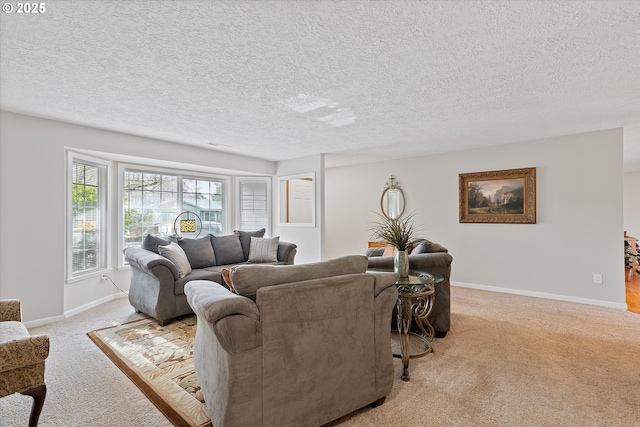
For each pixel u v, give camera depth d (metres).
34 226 3.37
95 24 1.78
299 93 2.80
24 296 3.30
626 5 1.63
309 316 1.67
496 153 4.93
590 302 4.20
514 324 3.41
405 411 1.89
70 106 3.11
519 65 2.30
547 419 1.81
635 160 6.27
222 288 1.83
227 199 6.17
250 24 1.79
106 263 4.45
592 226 4.20
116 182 4.65
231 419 1.48
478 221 5.08
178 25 1.79
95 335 3.10
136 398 2.02
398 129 4.00
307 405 1.66
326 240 7.16
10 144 3.23
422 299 2.87
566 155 4.37
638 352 2.70
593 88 2.73
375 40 1.96
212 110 3.25
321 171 5.55
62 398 2.02
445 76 2.47
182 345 2.87
